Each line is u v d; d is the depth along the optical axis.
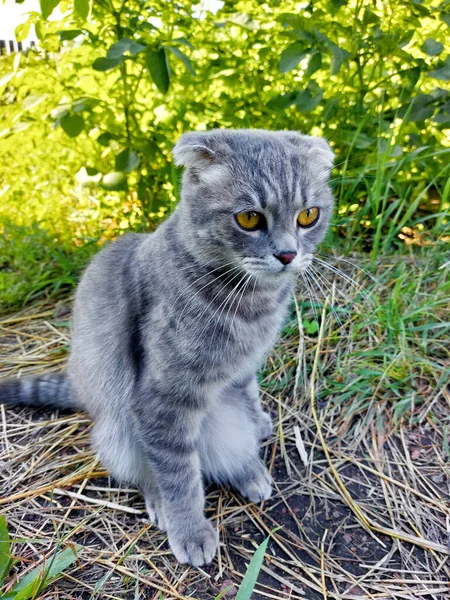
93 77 0.55
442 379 0.39
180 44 0.50
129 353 0.34
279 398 0.41
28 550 0.30
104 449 0.35
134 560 0.30
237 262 0.30
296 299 0.48
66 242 0.56
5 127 0.59
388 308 0.44
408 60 0.50
